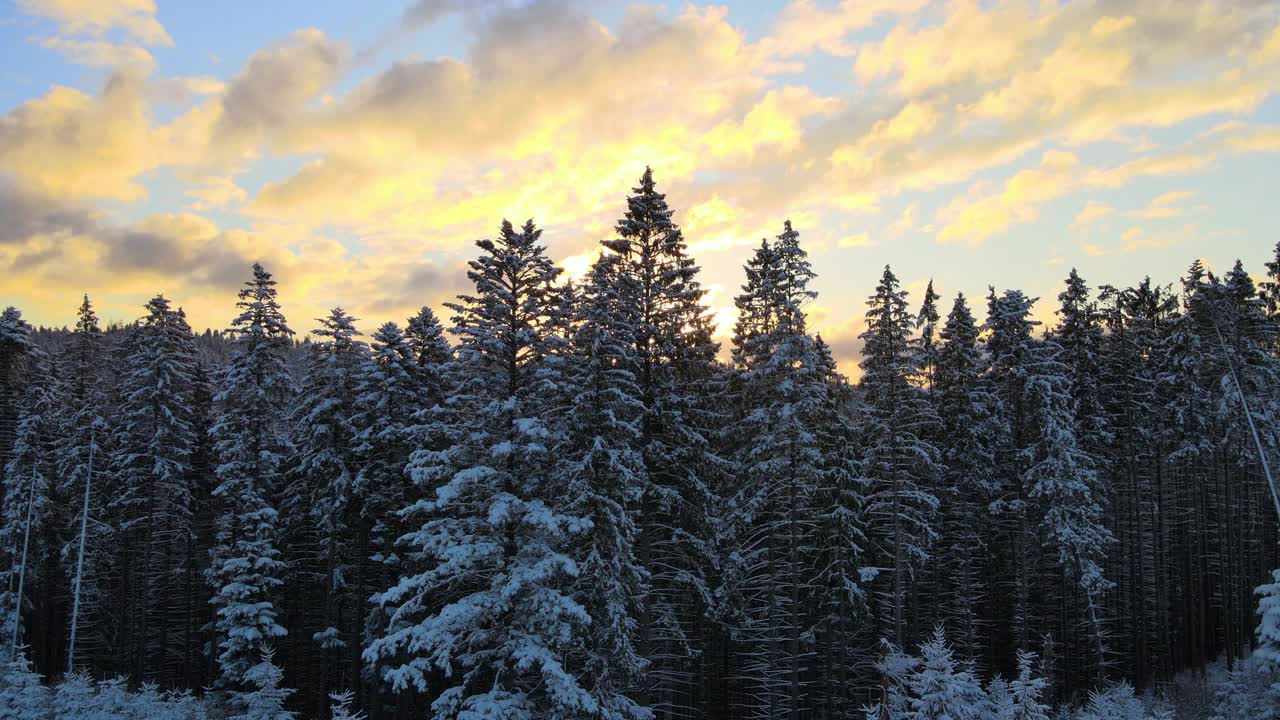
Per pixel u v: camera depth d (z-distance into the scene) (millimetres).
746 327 30312
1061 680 36344
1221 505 45156
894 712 24453
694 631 31625
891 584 33594
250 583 30594
